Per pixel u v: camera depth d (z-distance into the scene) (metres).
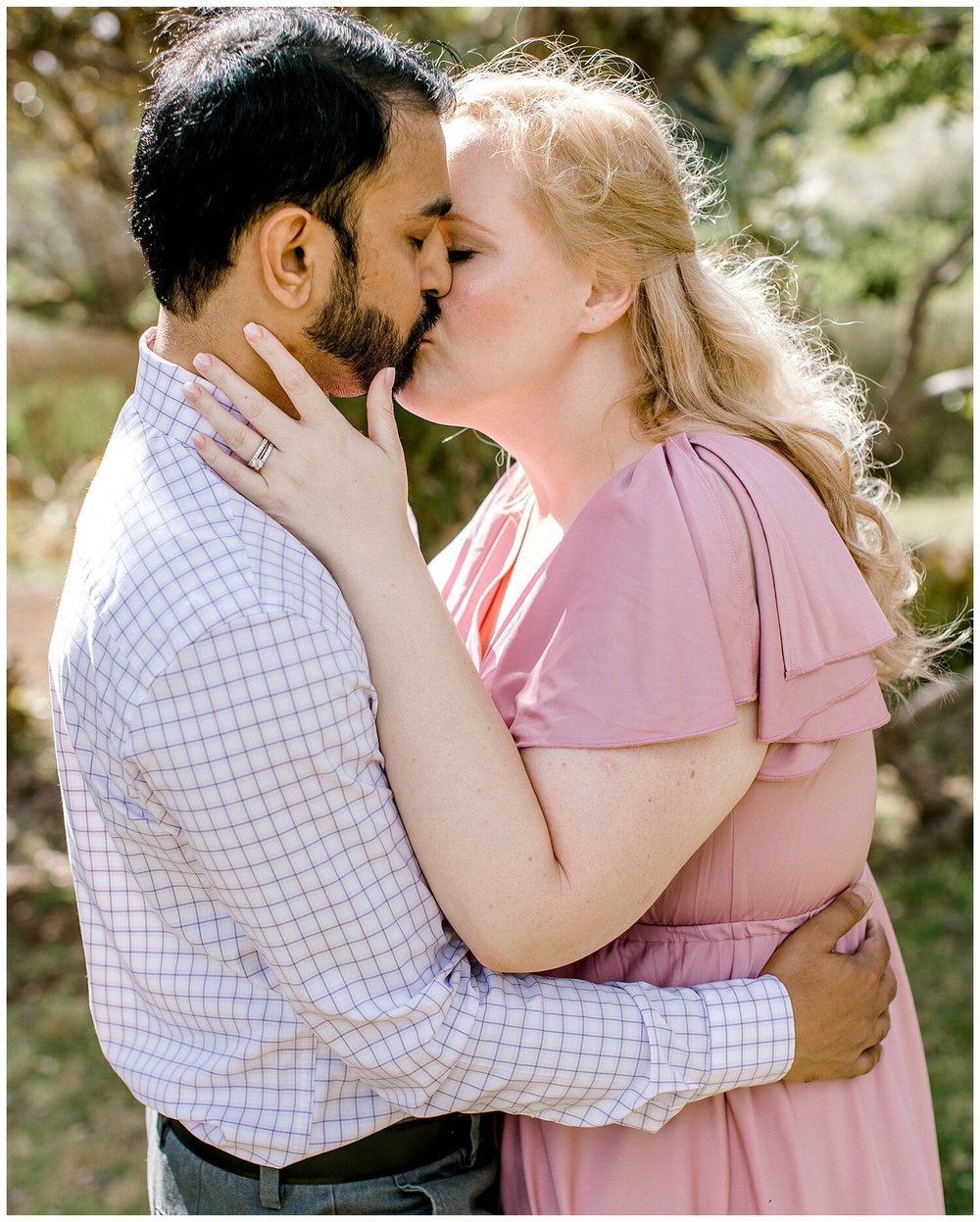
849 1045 1.34
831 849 1.39
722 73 4.64
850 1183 1.37
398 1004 1.16
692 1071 1.24
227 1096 1.25
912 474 11.41
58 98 4.36
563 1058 1.20
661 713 1.19
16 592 7.70
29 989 3.89
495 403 1.42
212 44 1.17
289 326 1.19
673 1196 1.32
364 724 1.15
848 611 1.33
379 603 1.19
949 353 11.34
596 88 1.49
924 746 5.52
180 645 1.09
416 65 1.21
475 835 1.16
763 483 1.32
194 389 1.18
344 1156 1.28
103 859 1.30
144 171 1.18
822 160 6.12
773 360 1.56
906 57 3.66
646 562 1.24
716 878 1.35
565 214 1.34
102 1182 2.99
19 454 9.47
